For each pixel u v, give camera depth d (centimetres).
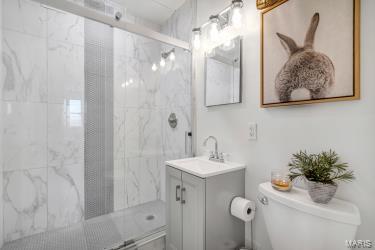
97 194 170
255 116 134
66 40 163
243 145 142
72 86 165
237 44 144
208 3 173
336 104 95
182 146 195
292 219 91
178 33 207
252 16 136
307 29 102
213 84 167
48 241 154
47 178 163
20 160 153
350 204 87
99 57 167
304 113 107
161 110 208
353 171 89
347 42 88
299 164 97
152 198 203
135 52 187
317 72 98
